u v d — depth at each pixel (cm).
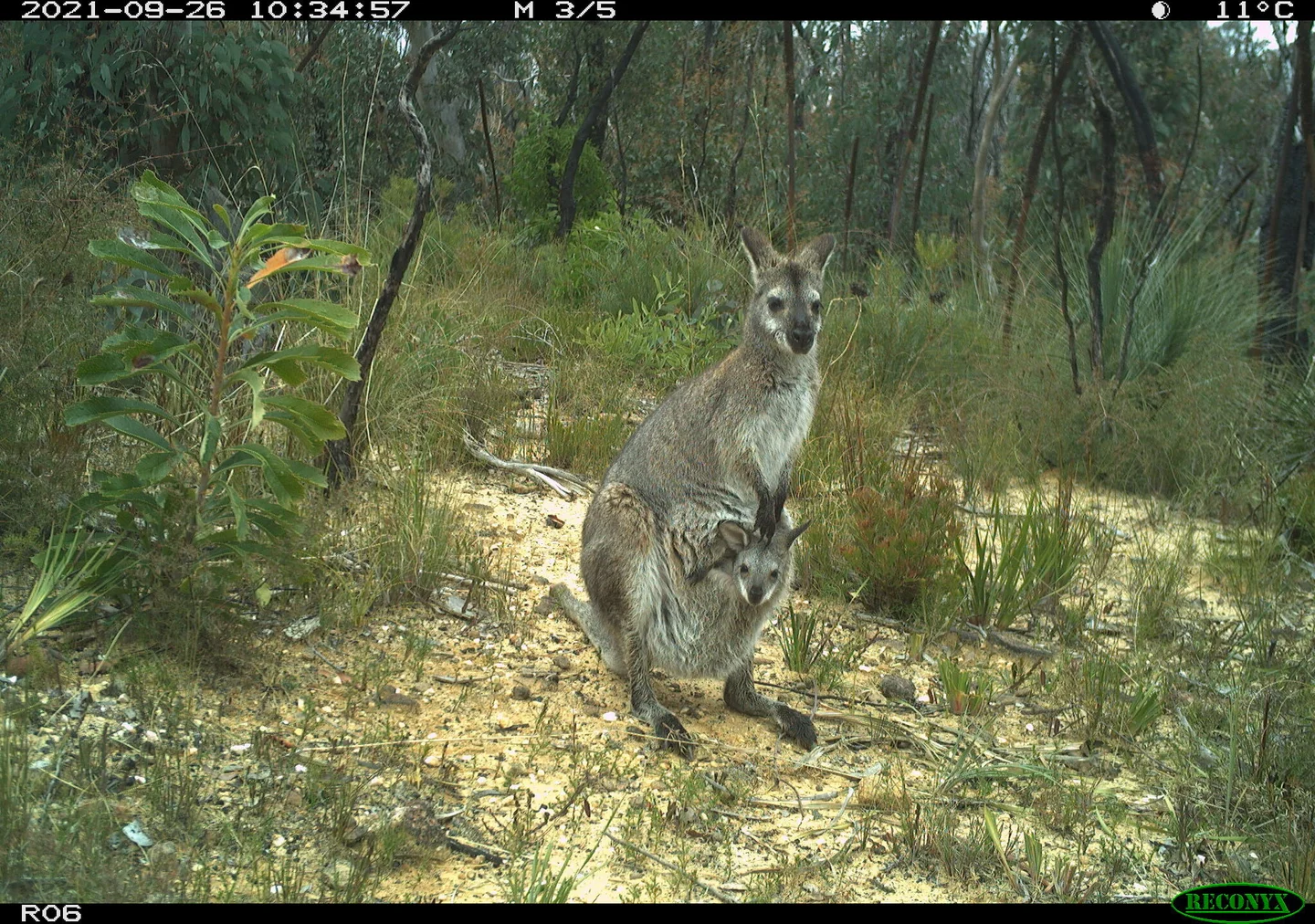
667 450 462
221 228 764
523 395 755
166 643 413
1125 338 834
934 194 1584
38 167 527
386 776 374
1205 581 655
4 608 410
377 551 511
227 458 432
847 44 1712
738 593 434
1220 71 1695
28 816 304
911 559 555
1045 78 1474
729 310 877
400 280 562
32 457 449
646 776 400
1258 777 432
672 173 1436
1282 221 898
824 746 437
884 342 909
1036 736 463
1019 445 801
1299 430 802
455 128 1666
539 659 477
